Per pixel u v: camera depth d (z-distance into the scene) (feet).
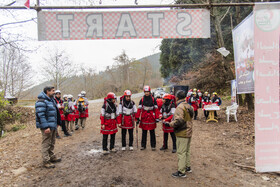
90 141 21.86
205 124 29.91
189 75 74.54
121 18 12.71
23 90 71.77
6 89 62.80
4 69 62.39
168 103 17.31
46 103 14.34
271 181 11.84
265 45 12.26
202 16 12.81
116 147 19.45
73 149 18.88
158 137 23.66
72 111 25.26
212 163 14.82
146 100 17.78
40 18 12.42
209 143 20.11
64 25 12.56
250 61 14.78
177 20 12.78
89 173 13.33
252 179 12.12
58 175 13.06
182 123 12.18
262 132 12.46
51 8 11.94
